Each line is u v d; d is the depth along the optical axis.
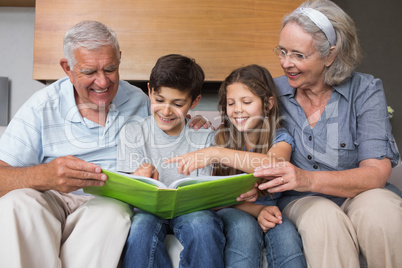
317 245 1.15
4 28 2.89
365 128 1.37
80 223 1.10
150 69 2.31
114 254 1.09
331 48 1.32
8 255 0.99
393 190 1.39
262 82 1.45
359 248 1.18
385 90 3.22
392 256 1.12
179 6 2.33
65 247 1.09
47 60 2.31
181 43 2.32
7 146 1.39
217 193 1.14
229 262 1.16
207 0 2.33
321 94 1.44
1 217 1.02
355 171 1.26
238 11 2.33
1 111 2.84
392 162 1.36
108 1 2.32
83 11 2.32
